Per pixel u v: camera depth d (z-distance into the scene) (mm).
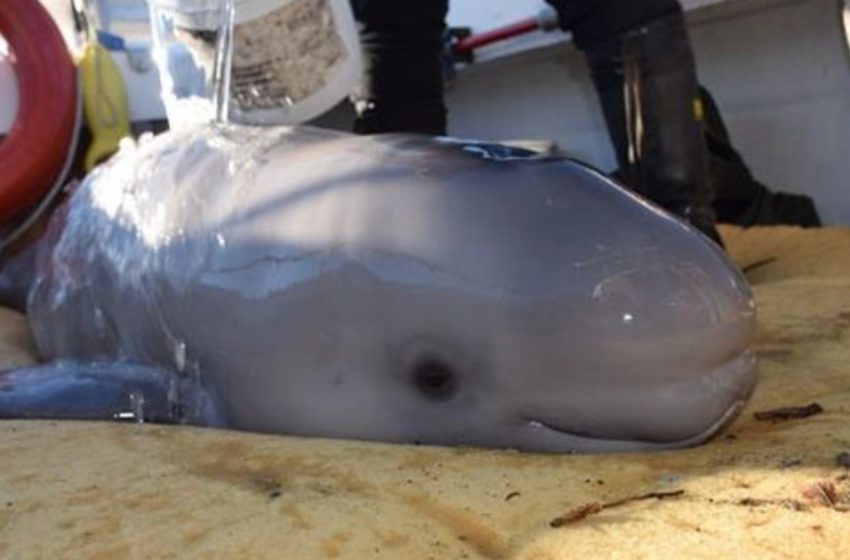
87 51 4672
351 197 1956
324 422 1953
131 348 2506
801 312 2799
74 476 1762
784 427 1795
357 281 1877
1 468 1835
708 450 1680
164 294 2299
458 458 1705
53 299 2992
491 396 1754
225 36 3020
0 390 2406
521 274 1723
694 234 1802
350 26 3254
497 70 5430
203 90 3160
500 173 1869
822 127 4434
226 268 2121
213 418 2164
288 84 3143
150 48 4945
